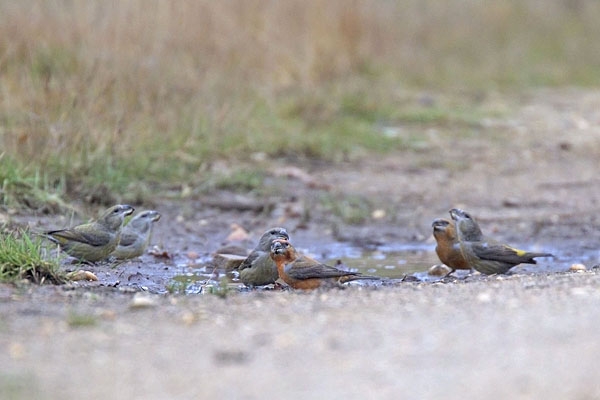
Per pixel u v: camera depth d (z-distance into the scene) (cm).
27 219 1362
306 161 1869
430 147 2044
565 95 2711
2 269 1021
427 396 619
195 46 1898
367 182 1778
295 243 1452
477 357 690
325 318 815
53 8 1805
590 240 1472
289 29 2200
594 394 613
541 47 3194
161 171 1633
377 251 1416
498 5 3225
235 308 869
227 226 1500
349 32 2361
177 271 1238
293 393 630
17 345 742
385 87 2373
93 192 1497
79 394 634
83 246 1223
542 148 2083
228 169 1714
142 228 1288
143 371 679
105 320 823
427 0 2953
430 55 2788
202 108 1786
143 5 1842
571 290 897
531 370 658
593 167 1945
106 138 1559
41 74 1692
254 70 2073
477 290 932
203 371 677
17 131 1494
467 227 1212
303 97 2106
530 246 1438
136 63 1723
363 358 697
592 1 3494
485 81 2748
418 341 733
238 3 2092
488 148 2067
